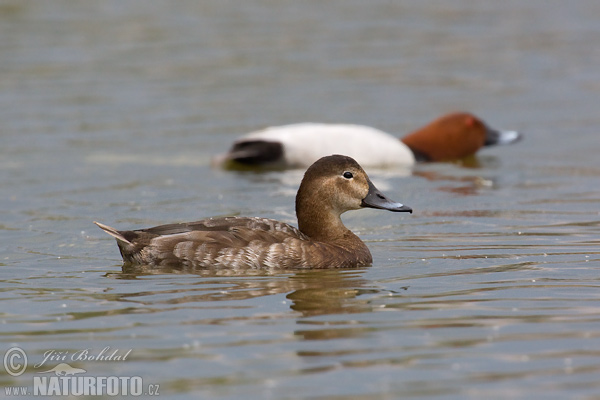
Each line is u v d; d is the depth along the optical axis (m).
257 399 6.51
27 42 26.31
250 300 8.81
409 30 28.47
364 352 7.34
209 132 19.47
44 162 17.02
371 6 31.53
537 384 6.68
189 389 6.71
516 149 18.73
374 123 20.38
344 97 22.23
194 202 14.20
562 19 30.19
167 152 18.02
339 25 28.98
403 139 18.22
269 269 10.03
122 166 16.81
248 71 24.22
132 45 26.27
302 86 23.12
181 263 10.05
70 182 15.55
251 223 10.39
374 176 16.47
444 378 6.81
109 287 9.34
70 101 21.53
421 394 6.55
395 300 8.78
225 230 10.25
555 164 17.27
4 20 28.58
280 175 16.47
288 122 20.25
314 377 6.86
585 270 9.88
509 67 25.11
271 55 25.69
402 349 7.39
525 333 7.73
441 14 30.81
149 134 19.30
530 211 13.46
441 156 18.03
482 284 9.37
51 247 11.29
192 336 7.77
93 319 8.27
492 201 14.28
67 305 8.71
